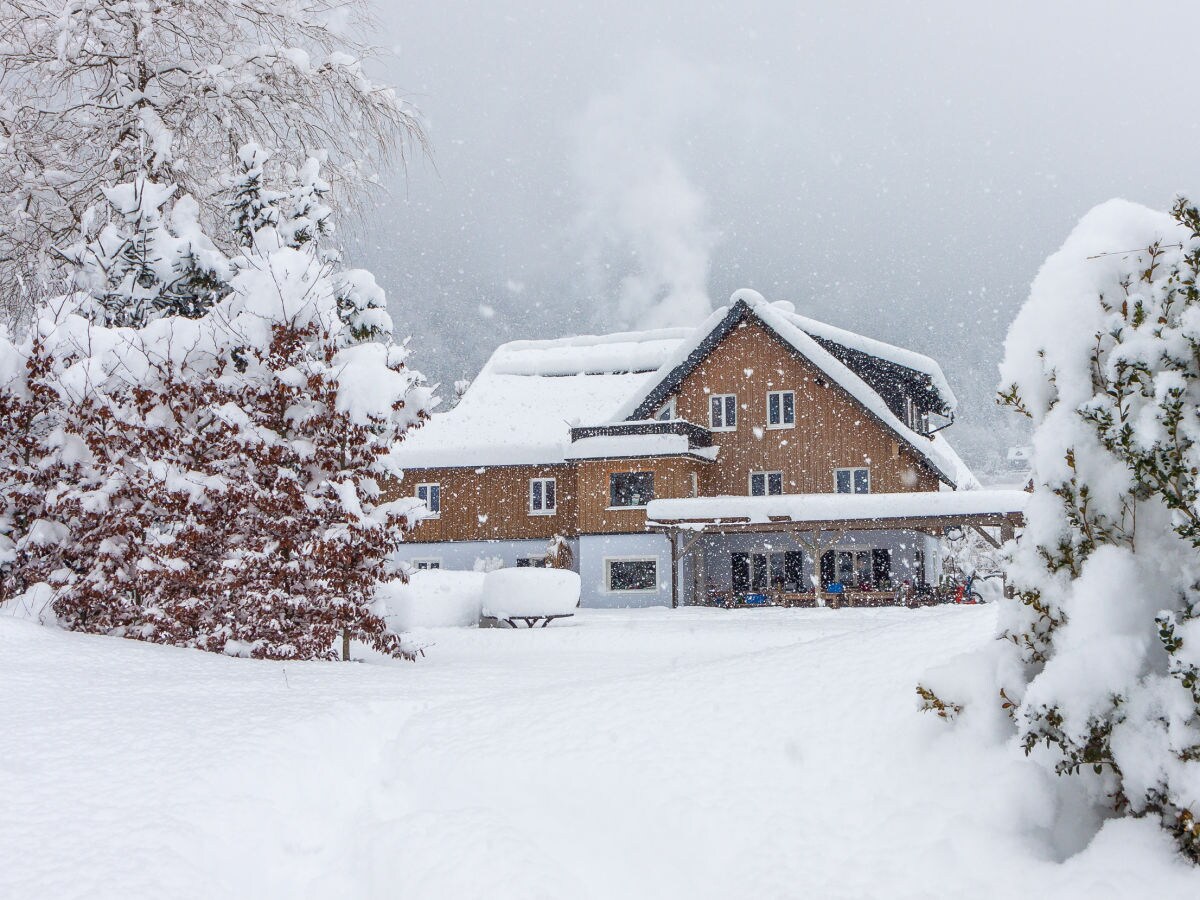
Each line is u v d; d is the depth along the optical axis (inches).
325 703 277.0
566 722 230.7
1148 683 148.3
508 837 184.7
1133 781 147.3
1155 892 133.7
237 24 751.1
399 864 184.7
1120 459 161.9
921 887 149.6
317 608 454.9
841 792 178.7
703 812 183.0
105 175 719.1
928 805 166.2
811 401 1428.4
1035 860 149.1
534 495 1560.0
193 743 233.6
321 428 472.7
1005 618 178.2
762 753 197.3
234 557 460.8
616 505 1423.5
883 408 1363.2
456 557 1560.0
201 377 478.6
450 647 734.5
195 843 189.0
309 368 470.6
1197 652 139.6
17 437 483.5
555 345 1859.0
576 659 518.6
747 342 1461.6
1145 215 172.6
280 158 768.9
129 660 354.0
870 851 160.7
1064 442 165.9
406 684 323.9
